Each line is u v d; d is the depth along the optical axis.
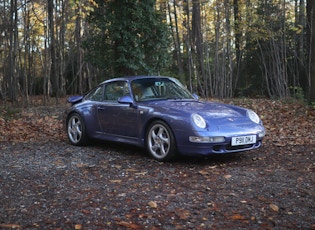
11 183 4.33
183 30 18.92
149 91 6.09
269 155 5.77
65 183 4.34
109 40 11.05
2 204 3.60
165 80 6.48
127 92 6.07
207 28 21.00
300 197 3.74
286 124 8.79
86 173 4.81
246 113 5.68
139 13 10.19
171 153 5.25
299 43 18.84
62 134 8.30
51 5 18.47
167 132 5.28
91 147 6.70
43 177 4.61
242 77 20.36
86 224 3.09
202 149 4.98
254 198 3.73
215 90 17.22
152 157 5.57
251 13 17.58
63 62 23.11
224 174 4.68
